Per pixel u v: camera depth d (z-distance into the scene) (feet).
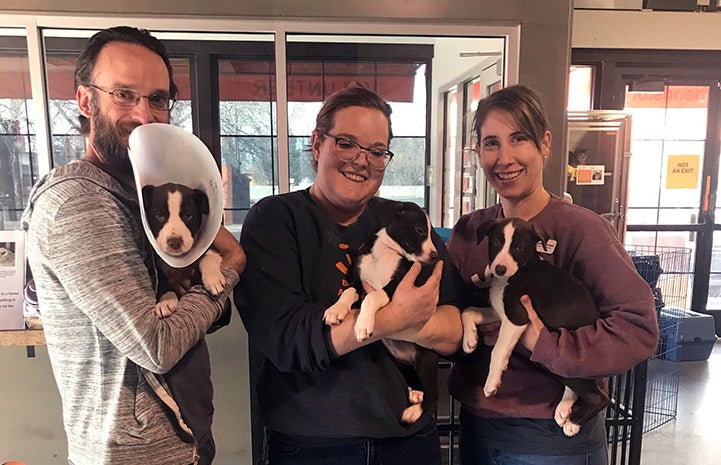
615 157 9.82
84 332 2.86
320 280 3.54
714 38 11.52
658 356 11.81
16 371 6.39
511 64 7.54
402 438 3.67
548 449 3.68
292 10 7.19
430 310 3.24
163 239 2.88
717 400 10.27
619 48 11.46
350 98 3.56
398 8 7.27
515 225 3.61
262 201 3.83
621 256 3.51
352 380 3.45
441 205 12.31
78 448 3.00
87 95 3.06
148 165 2.99
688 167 13.46
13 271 5.11
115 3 6.90
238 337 6.65
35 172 8.53
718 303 14.07
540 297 3.50
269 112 9.91
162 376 3.04
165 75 3.21
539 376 3.70
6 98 8.27
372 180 3.59
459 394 4.08
